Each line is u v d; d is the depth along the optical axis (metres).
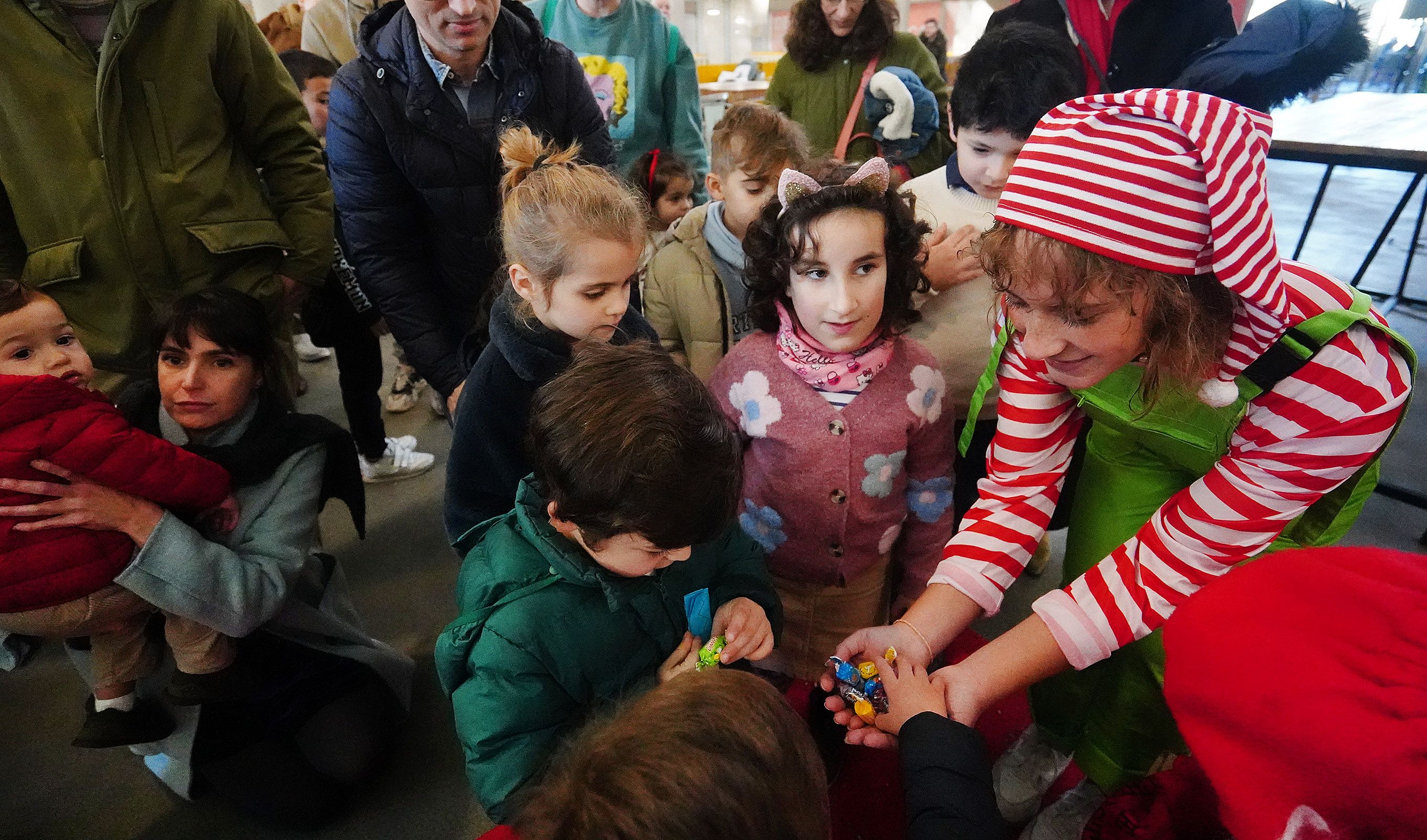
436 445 2.63
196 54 1.37
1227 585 0.54
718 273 1.44
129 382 1.47
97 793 1.43
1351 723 0.43
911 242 1.05
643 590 0.89
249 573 1.14
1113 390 0.87
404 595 1.93
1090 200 0.60
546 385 0.80
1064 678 1.15
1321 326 0.69
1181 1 1.50
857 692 0.84
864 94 2.15
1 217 1.37
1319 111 2.83
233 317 1.17
